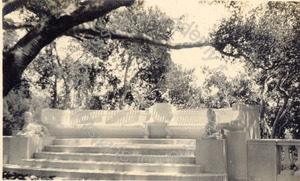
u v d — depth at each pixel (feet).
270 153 25.76
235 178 26.27
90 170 26.71
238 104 31.37
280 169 26.37
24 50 31.65
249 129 30.66
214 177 24.38
